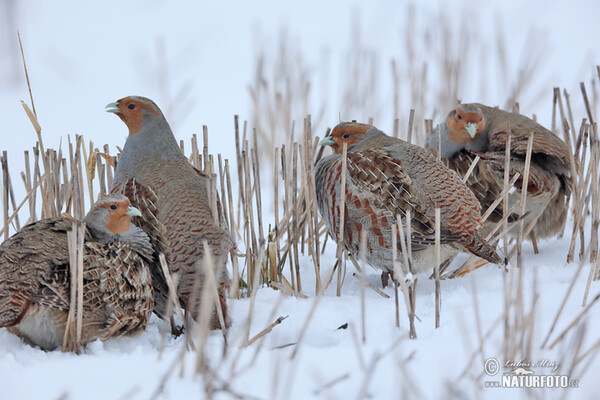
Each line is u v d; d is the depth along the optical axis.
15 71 21.38
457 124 11.84
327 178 9.98
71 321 7.41
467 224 9.37
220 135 17.81
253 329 8.27
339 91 19.03
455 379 6.50
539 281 9.43
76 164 9.82
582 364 6.77
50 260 7.46
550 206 11.42
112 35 25.58
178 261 8.51
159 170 9.39
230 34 25.84
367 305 8.95
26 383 6.52
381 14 26.41
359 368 6.76
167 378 6.30
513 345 6.75
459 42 18.95
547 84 19.58
